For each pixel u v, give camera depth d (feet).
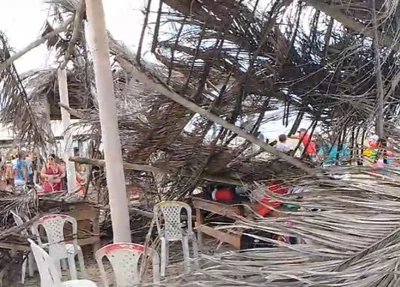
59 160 25.09
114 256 10.93
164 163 18.97
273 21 12.85
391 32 9.26
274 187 9.30
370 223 6.51
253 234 7.73
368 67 12.79
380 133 9.80
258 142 16.05
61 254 14.96
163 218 16.12
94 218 19.17
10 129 18.93
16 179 25.20
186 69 14.60
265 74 14.80
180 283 6.22
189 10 12.93
